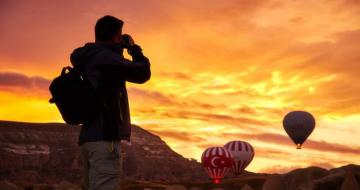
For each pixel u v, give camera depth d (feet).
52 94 26.21
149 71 26.91
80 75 26.40
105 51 26.58
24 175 582.35
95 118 26.05
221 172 173.27
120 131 26.27
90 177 26.16
